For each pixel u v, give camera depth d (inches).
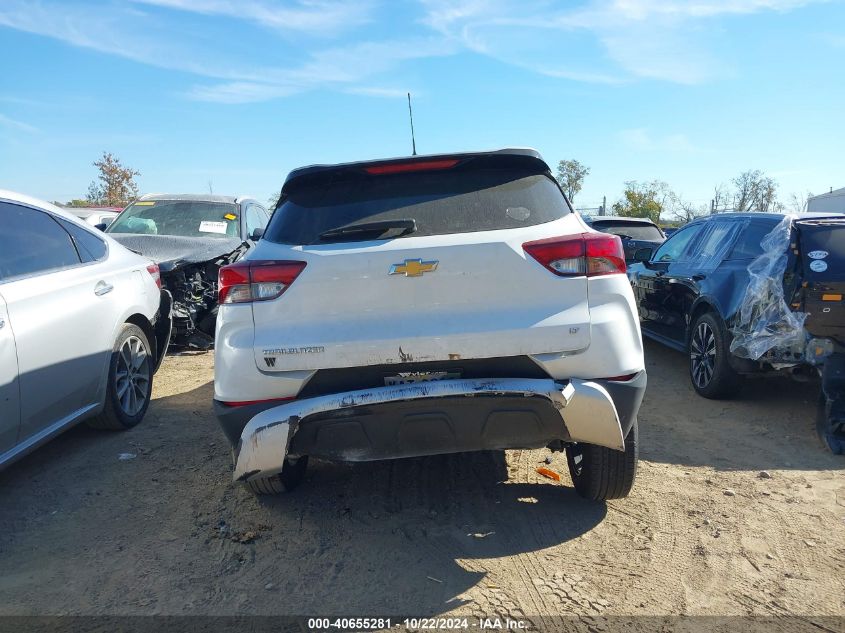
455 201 123.1
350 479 157.8
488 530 131.4
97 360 175.0
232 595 111.0
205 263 298.4
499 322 112.4
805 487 151.3
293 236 122.0
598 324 113.8
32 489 153.9
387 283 113.3
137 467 166.2
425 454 117.5
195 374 262.8
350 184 128.8
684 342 252.5
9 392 139.3
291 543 128.0
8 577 117.3
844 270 181.3
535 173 130.0
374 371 114.0
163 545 127.9
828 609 104.7
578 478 141.8
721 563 118.3
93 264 183.9
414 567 118.4
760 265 197.9
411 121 146.3
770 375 199.2
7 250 152.1
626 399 114.8
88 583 115.1
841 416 175.8
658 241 505.0
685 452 174.2
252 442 113.5
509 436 115.0
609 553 122.0
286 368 113.8
